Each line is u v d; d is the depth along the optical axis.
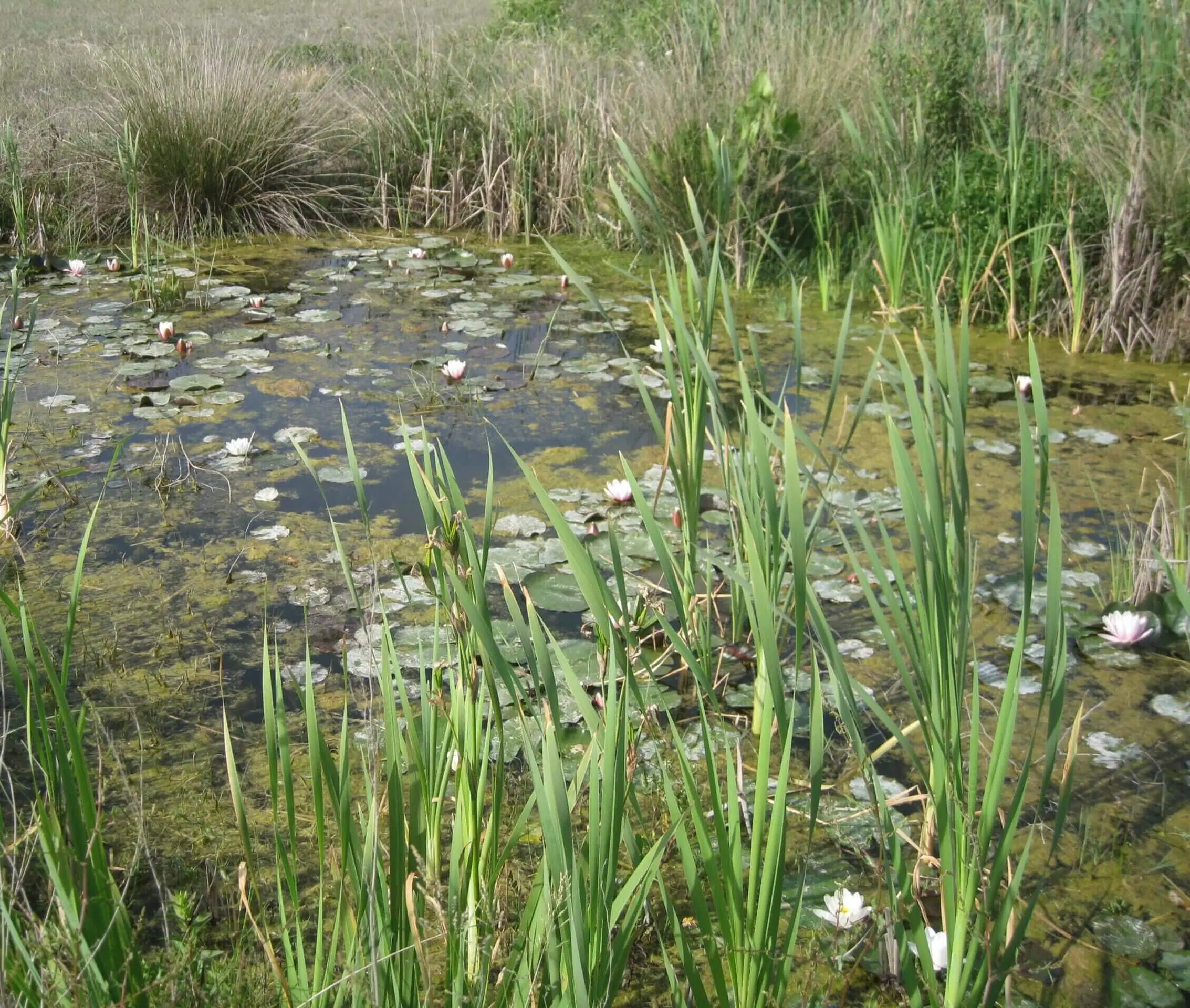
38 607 3.05
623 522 3.56
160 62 7.75
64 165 7.20
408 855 1.72
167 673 2.78
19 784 2.32
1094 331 5.32
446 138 7.95
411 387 4.78
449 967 1.65
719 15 8.12
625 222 7.02
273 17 12.17
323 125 7.98
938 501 1.66
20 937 1.51
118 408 4.46
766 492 2.19
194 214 7.25
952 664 1.70
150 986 1.52
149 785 2.39
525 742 1.67
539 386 4.83
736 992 1.66
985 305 5.80
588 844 1.57
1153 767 2.53
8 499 3.63
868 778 1.77
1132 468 4.04
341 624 2.99
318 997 1.53
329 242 7.32
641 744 2.55
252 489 3.79
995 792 1.66
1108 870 2.24
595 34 10.02
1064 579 3.30
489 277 6.54
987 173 5.93
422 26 11.59
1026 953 2.04
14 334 5.28
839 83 7.06
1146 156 5.48
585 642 2.87
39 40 10.35
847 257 6.43
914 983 1.72
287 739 1.72
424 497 2.00
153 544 3.41
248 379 4.82
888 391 4.75
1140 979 1.98
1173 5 6.82
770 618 1.57
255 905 2.05
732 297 6.12
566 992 1.51
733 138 6.46
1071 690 2.80
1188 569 3.11
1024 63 6.76
